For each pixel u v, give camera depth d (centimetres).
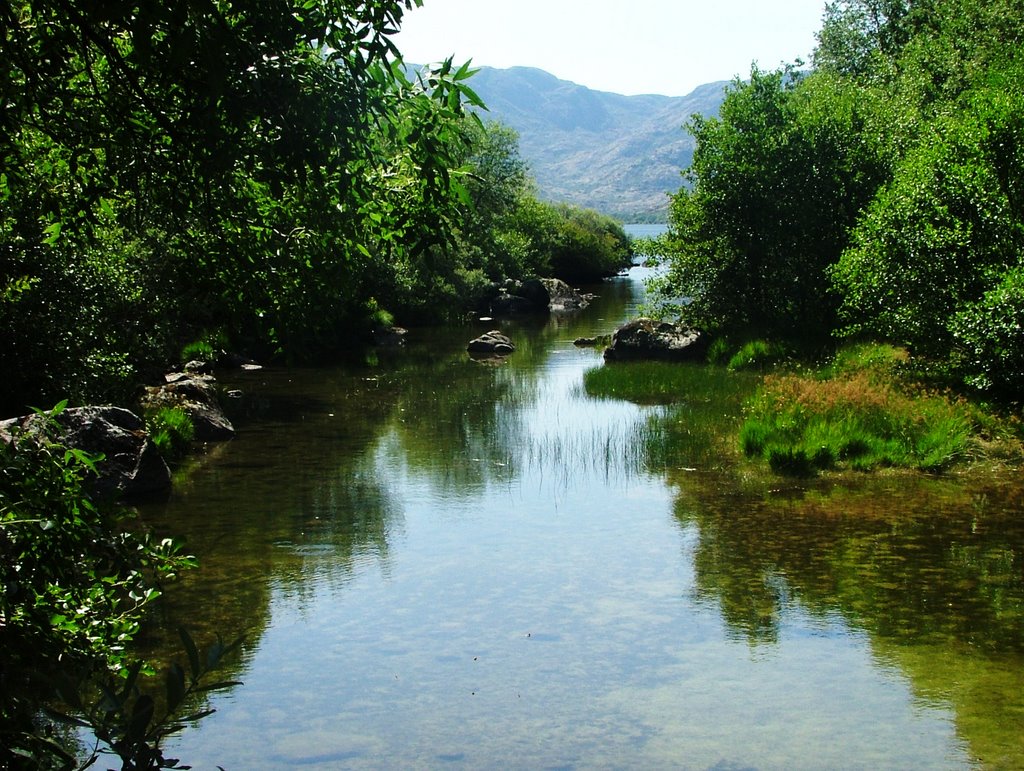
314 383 2534
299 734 689
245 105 432
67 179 544
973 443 1575
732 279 2933
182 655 823
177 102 460
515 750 661
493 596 980
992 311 1664
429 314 4200
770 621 899
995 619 890
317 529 1226
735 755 647
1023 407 1706
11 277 1388
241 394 2319
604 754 653
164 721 303
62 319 1570
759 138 2820
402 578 1037
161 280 2075
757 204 2833
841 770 622
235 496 1398
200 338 2805
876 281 1945
